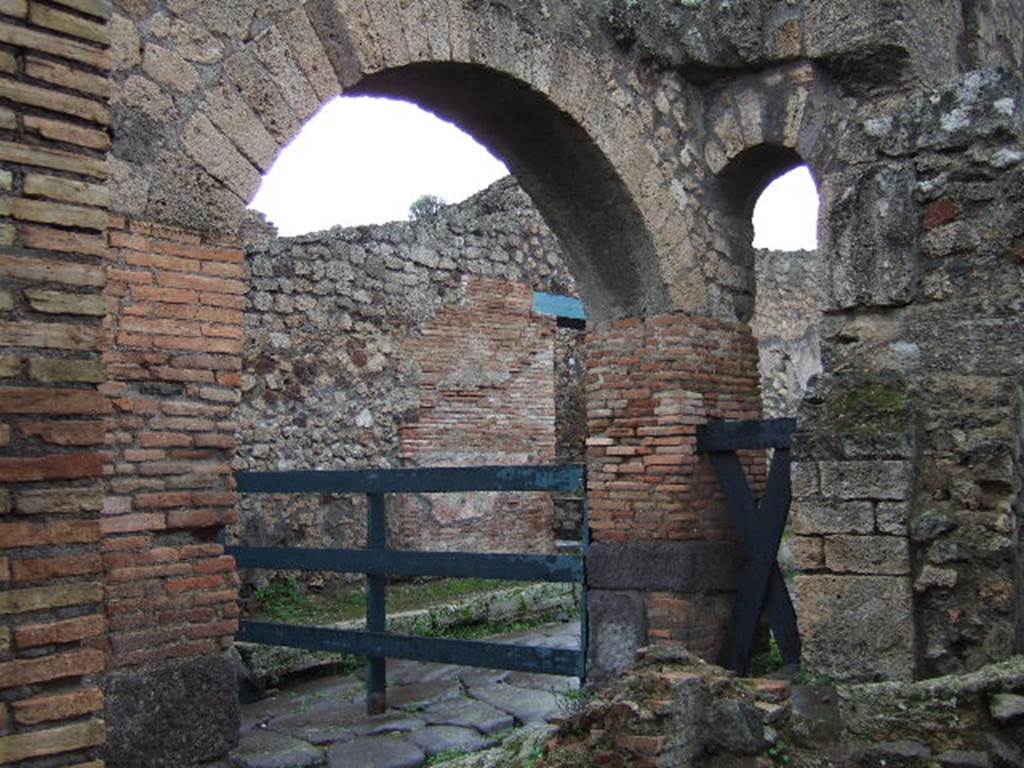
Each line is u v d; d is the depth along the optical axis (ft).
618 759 11.21
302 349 30.42
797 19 20.45
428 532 33.22
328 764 17.39
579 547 36.50
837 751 12.08
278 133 14.89
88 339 9.16
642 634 19.88
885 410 15.05
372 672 20.68
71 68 9.32
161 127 13.66
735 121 21.42
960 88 16.10
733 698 11.96
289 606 28.76
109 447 12.94
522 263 36.68
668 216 20.77
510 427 35.68
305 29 15.30
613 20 19.86
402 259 33.17
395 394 32.55
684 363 20.67
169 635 13.29
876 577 14.30
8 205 8.78
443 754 17.79
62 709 8.45
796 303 53.83
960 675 12.49
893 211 16.37
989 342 15.46
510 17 18.20
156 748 12.90
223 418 14.07
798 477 15.01
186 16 13.99
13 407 8.57
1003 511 13.97
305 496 30.32
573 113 19.15
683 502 20.18
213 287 14.05
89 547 8.89
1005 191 15.60
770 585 20.07
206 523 13.82
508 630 29.17
